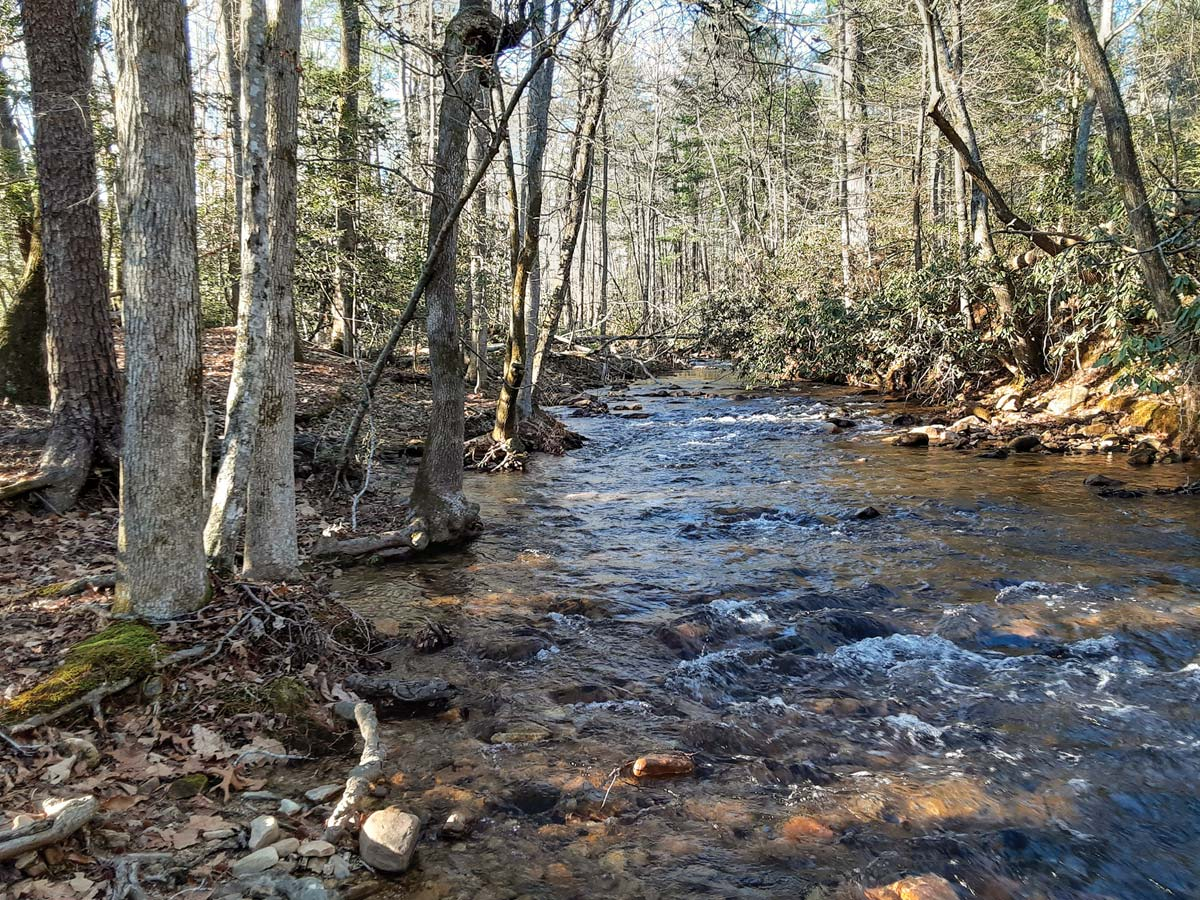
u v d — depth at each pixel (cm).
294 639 521
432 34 1009
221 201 1527
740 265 3102
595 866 344
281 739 434
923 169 2234
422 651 575
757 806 390
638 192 4106
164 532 488
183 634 475
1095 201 1661
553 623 639
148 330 470
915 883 328
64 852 321
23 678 429
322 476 1039
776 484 1170
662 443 1562
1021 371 1758
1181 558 771
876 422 1725
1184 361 1137
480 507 1045
